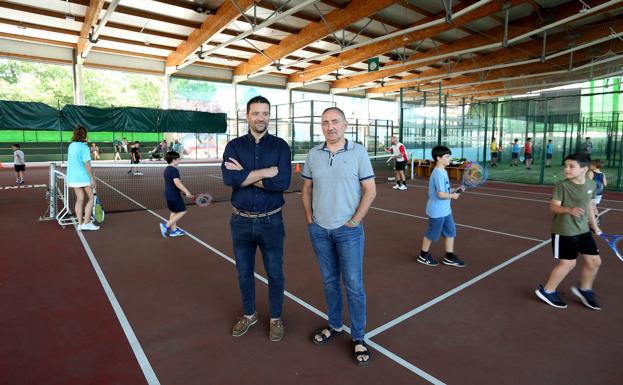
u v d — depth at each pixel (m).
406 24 19.83
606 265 5.20
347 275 3.02
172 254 5.81
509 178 16.59
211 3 17.56
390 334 3.44
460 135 20.23
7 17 18.69
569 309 3.93
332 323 3.34
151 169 22.62
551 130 24.27
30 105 16.11
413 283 4.65
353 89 38.09
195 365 2.98
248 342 3.32
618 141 21.69
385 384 2.74
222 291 4.43
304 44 20.67
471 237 6.75
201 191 13.03
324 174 2.97
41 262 5.40
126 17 18.88
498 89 33.00
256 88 32.66
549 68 27.89
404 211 9.22
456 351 3.17
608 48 22.88
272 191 3.14
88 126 17.11
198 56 21.69
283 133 26.03
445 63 27.67
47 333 3.45
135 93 37.00
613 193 12.36
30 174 18.94
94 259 5.55
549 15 17.14
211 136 34.38
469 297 4.24
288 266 5.25
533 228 7.42
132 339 3.36
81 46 21.89
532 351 3.16
